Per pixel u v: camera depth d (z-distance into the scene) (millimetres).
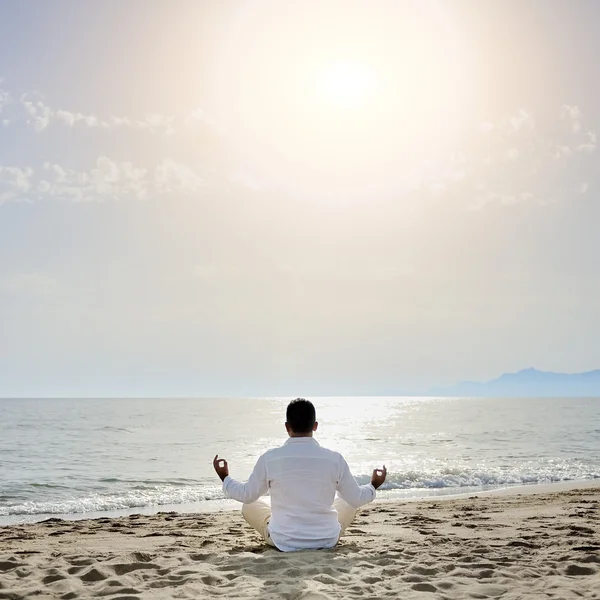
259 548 5492
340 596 3816
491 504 10422
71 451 24625
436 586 4098
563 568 4645
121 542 6824
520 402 133750
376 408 91500
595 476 16766
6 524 10250
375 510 9641
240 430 38344
